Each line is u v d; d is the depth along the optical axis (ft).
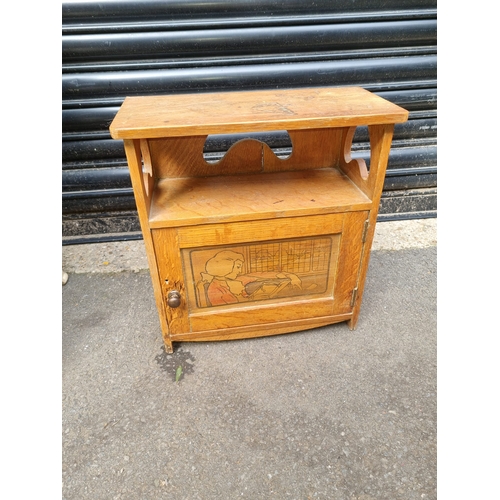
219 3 6.03
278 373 5.06
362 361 5.21
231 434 4.34
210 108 4.31
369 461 4.07
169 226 4.31
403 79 7.01
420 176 8.00
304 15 6.30
